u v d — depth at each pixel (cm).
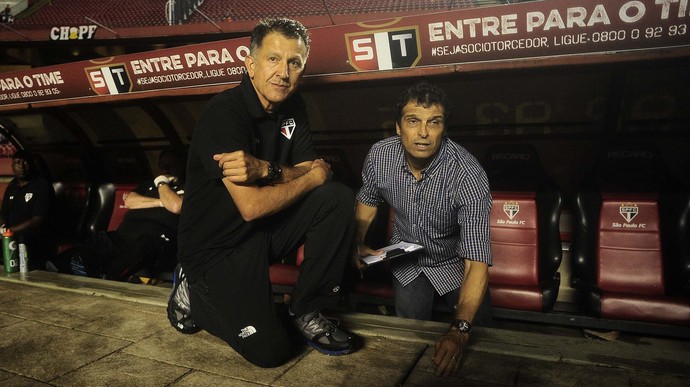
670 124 404
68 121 578
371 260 232
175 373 191
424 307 282
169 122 552
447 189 235
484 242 218
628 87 394
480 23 323
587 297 340
